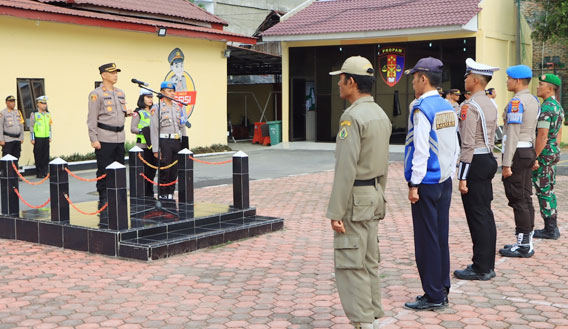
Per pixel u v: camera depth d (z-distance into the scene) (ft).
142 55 59.67
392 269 21.70
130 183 32.89
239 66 89.25
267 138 80.74
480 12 68.39
